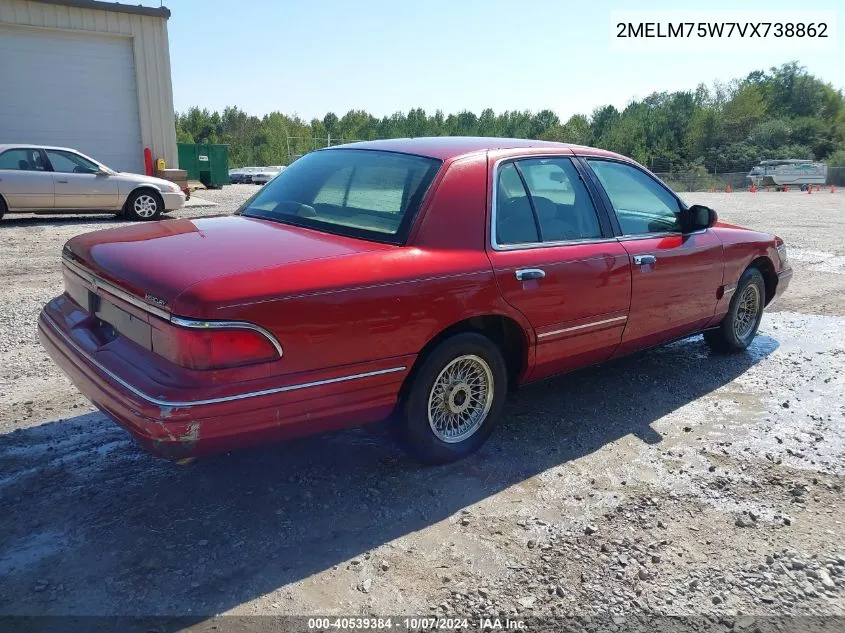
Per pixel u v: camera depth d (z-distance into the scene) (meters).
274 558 2.88
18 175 11.86
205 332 2.66
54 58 15.76
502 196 3.76
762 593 2.80
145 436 2.67
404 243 3.34
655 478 3.68
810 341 6.30
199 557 2.87
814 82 82.75
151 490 3.37
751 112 74.19
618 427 4.30
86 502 3.24
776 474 3.76
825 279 9.23
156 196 13.24
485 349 3.63
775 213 19.78
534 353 3.88
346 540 3.03
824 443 4.15
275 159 82.56
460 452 3.71
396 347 3.19
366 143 4.23
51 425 4.04
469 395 3.71
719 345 5.68
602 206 4.30
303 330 2.88
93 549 2.89
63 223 12.45
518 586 2.78
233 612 2.56
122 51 16.50
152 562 2.82
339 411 3.09
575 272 3.93
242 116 95.94
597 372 5.29
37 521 3.07
